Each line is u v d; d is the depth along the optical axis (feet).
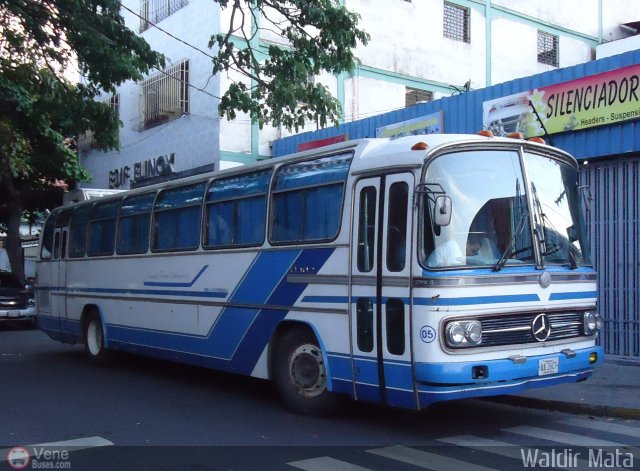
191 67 61.77
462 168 21.75
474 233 21.27
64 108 45.91
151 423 24.59
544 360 21.57
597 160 36.11
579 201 25.08
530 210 22.38
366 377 22.24
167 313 32.78
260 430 23.38
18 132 62.90
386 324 21.58
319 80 59.72
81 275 40.91
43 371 37.63
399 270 21.27
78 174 69.15
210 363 30.01
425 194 20.97
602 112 34.78
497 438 22.13
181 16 63.31
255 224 27.84
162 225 33.88
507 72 73.56
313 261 24.57
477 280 20.61
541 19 76.43
